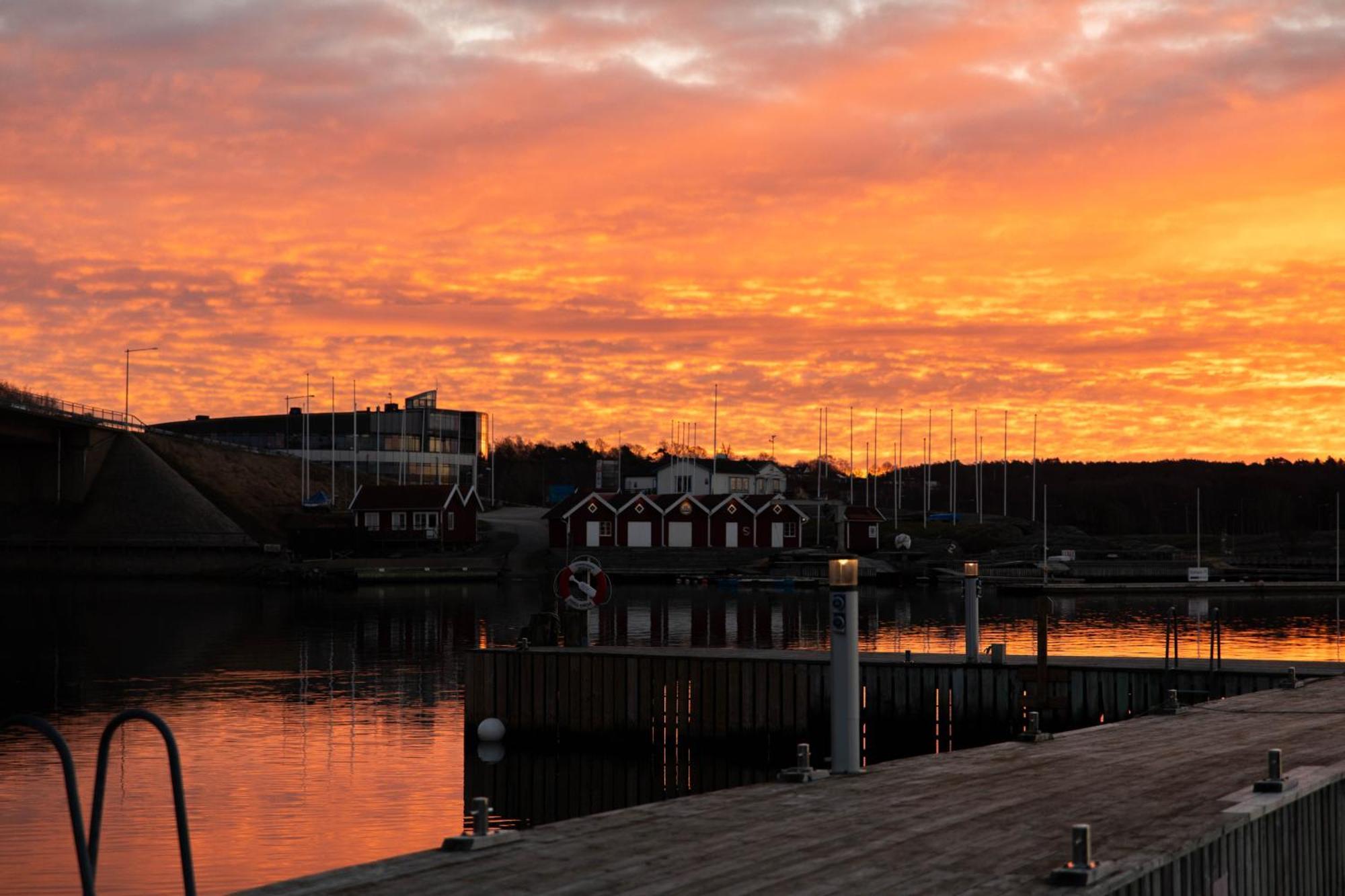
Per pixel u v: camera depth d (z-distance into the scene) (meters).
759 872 12.59
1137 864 12.64
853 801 16.22
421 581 122.06
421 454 190.88
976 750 20.70
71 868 26.73
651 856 13.23
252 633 76.31
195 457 153.25
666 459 187.50
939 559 141.00
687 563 133.00
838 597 18.80
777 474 177.62
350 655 65.12
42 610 92.38
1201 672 35.47
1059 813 15.34
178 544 132.38
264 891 11.86
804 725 38.12
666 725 39.06
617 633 74.56
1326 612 97.44
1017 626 82.19
